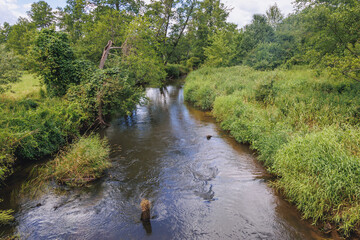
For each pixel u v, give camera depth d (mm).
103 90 10406
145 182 6051
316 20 9055
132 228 4438
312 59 9617
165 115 13547
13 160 6445
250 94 12227
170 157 7559
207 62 29875
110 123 11953
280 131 7047
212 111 13109
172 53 33781
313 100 9008
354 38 8500
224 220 4605
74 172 6172
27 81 15867
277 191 5547
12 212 4918
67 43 11445
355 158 4703
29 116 7723
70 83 10969
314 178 4746
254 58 22766
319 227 4316
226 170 6629
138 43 15219
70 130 8977
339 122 7188
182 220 4625
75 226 4500
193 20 32250
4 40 34844
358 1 8227
